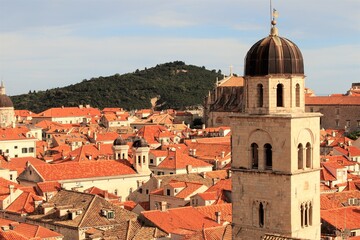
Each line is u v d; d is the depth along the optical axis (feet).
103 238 436.76
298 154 269.85
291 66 268.62
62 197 547.49
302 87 274.36
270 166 272.10
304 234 272.31
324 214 413.39
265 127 269.03
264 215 272.10
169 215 462.19
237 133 277.64
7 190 591.78
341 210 423.23
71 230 487.20
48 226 508.53
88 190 629.92
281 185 266.36
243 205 277.85
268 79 267.39
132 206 601.62
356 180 652.89
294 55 270.05
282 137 264.93
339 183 636.89
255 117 270.67
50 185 616.39
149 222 452.35
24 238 408.05
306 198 272.31
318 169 277.23
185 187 606.55
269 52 267.80
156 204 568.82
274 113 268.41
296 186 266.77
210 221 465.06
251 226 276.21
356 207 433.07
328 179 643.45
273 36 273.75
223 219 471.21
